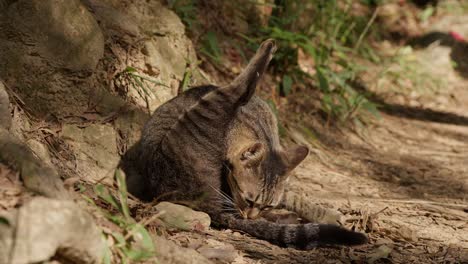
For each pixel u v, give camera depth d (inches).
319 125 387.9
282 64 400.5
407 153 388.8
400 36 598.9
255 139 231.6
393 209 265.9
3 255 115.7
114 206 179.0
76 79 231.9
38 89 220.2
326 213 232.5
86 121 229.6
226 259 173.9
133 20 287.7
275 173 227.6
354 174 334.0
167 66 288.4
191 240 183.0
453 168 365.4
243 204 217.8
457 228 245.8
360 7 606.5
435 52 577.9
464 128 461.7
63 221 122.1
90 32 237.3
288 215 225.1
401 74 522.3
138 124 245.4
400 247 211.6
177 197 214.1
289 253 190.5
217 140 219.9
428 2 649.6
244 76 225.0
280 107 381.1
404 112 473.4
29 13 220.8
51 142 212.1
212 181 217.2
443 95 521.3
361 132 404.2
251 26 404.2
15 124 201.9
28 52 218.7
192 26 347.6
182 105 230.7
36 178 149.6
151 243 150.4
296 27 437.1
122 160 233.3
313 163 337.1
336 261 187.3
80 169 213.5
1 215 125.2
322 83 393.4
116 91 254.5
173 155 214.1
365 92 478.6
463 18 626.5
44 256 117.9
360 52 518.9
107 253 137.9
